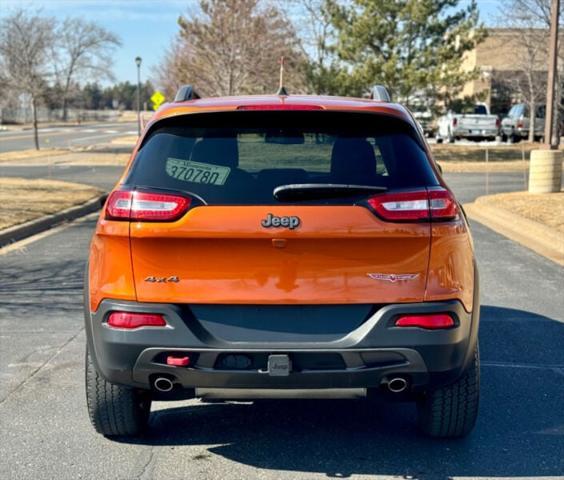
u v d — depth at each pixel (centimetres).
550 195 1633
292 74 3375
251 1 3394
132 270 376
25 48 3794
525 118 3928
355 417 487
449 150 3388
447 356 380
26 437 450
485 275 916
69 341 650
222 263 373
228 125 402
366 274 374
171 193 376
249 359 373
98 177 2392
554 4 1631
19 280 888
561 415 488
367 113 399
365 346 371
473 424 432
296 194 371
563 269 955
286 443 445
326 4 3175
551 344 643
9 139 5050
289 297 373
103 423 430
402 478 399
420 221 375
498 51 4394
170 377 383
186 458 423
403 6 2984
